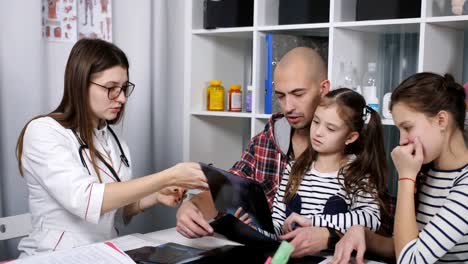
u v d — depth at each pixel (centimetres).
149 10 249
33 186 150
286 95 163
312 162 155
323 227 131
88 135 153
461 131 125
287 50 216
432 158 122
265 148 178
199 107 243
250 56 266
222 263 116
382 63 223
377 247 132
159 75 262
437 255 110
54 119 151
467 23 178
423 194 132
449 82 122
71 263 109
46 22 209
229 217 120
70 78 151
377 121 150
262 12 215
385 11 188
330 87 183
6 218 159
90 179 140
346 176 145
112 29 234
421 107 119
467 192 111
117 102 155
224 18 226
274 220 155
